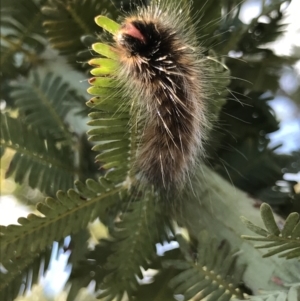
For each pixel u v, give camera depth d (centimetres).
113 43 9
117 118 9
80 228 11
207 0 11
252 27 12
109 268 11
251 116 13
